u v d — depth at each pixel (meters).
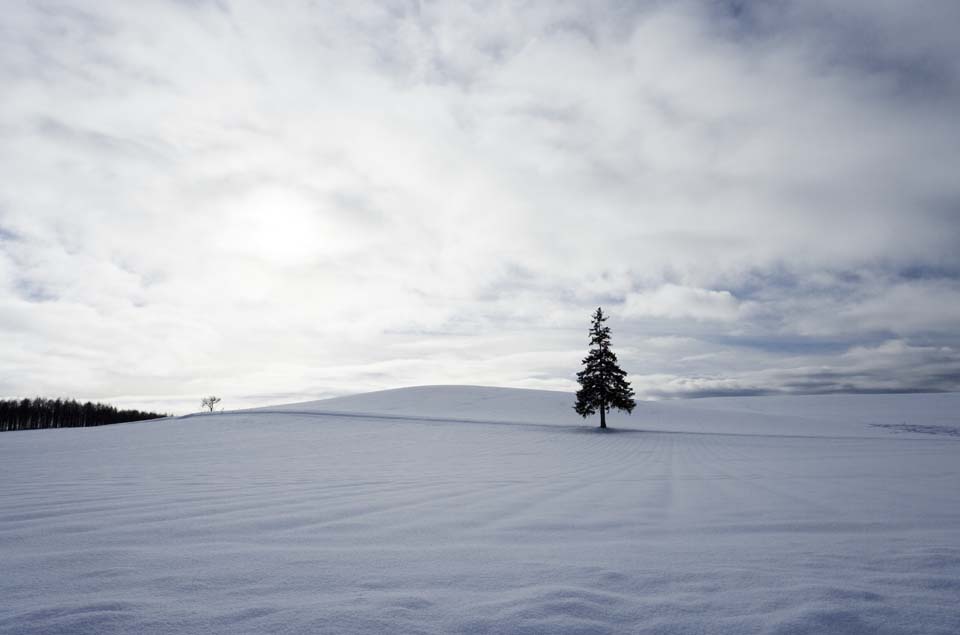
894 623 1.54
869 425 39.44
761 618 1.58
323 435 22.56
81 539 2.68
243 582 1.95
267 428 26.75
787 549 2.53
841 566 2.18
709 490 5.20
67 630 1.47
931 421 43.28
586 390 31.67
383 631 1.49
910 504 4.10
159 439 20.48
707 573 2.08
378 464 9.40
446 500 4.36
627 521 3.37
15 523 3.12
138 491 4.77
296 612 1.62
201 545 2.56
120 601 1.71
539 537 2.85
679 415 43.31
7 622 1.52
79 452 13.52
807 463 9.29
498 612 1.63
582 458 11.79
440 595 1.80
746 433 31.22
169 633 1.46
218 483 5.60
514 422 33.12
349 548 2.54
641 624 1.55
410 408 44.47
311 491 4.91
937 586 1.87
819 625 1.52
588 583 1.95
